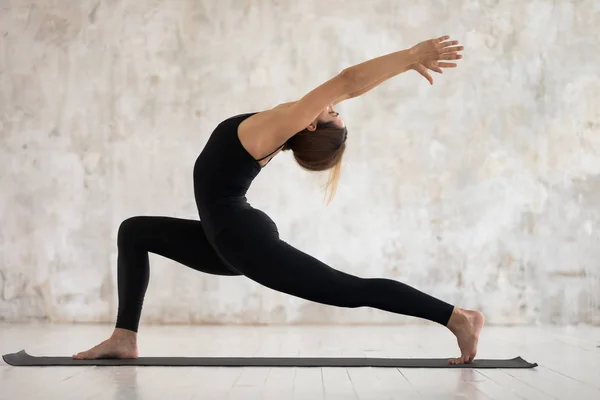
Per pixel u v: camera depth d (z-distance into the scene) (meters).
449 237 5.91
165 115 5.95
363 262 5.88
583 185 5.96
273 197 5.88
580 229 5.93
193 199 5.91
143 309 5.83
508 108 5.97
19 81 5.97
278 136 2.74
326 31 5.98
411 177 5.92
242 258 2.74
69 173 5.92
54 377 2.65
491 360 3.24
